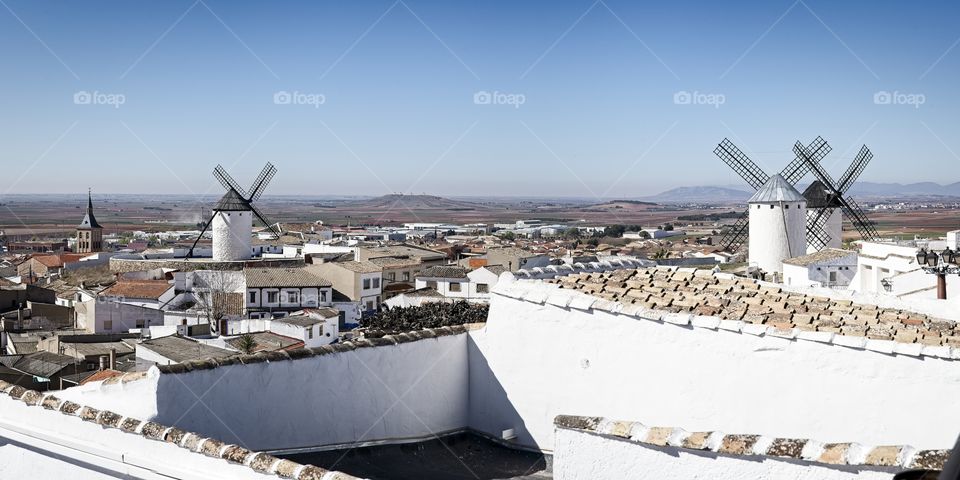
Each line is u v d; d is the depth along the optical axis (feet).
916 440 38.37
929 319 49.75
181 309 270.67
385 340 47.91
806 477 26.94
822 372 40.06
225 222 340.80
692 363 42.80
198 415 40.98
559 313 47.06
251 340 175.01
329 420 45.47
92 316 233.35
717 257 386.32
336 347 46.06
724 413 42.04
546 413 47.44
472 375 51.01
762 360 41.22
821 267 152.25
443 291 288.51
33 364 165.48
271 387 43.39
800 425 40.42
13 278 394.93
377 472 44.39
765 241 208.85
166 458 35.70
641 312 44.27
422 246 479.00
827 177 247.29
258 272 289.12
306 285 282.36
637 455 30.27
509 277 51.13
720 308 48.75
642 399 44.06
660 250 455.63
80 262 420.77
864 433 39.27
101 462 37.63
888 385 38.83
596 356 45.70
